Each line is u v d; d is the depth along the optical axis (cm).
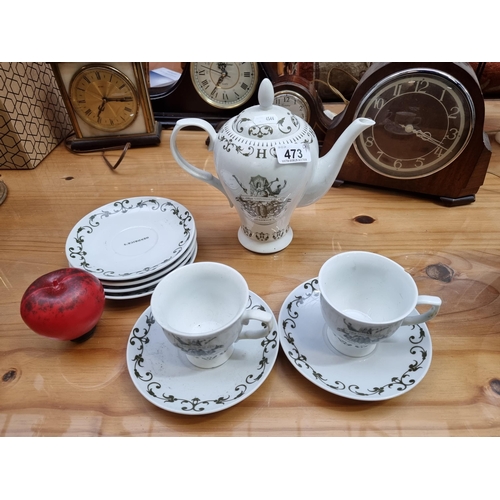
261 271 63
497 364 49
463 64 63
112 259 61
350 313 53
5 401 47
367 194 81
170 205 71
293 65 89
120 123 93
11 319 56
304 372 46
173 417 45
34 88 88
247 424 44
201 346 42
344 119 72
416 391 47
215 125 100
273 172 53
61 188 83
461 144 68
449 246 67
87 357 51
